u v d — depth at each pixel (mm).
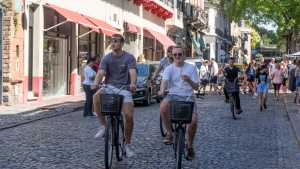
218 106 26578
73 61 32562
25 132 15438
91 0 35219
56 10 27109
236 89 20359
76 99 28891
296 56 40469
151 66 27828
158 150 12445
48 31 29203
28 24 26594
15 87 25266
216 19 85562
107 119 10141
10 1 24734
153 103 28859
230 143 13922
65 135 14836
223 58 92125
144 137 14602
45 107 23547
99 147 12766
